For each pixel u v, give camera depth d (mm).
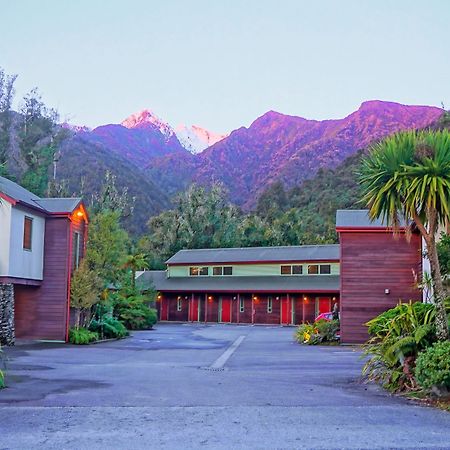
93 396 9023
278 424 6859
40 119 56094
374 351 10508
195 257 47375
